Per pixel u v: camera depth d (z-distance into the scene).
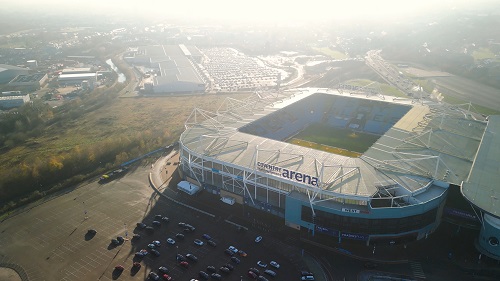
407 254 122.56
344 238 127.50
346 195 124.00
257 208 146.75
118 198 158.88
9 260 124.62
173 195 159.38
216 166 151.50
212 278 114.19
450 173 139.50
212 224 139.75
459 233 131.25
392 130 179.38
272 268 117.81
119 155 190.88
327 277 114.19
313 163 146.12
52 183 173.00
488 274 113.88
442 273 114.56
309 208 129.12
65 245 130.50
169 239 130.25
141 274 116.62
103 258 123.81
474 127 183.62
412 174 138.12
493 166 143.75
